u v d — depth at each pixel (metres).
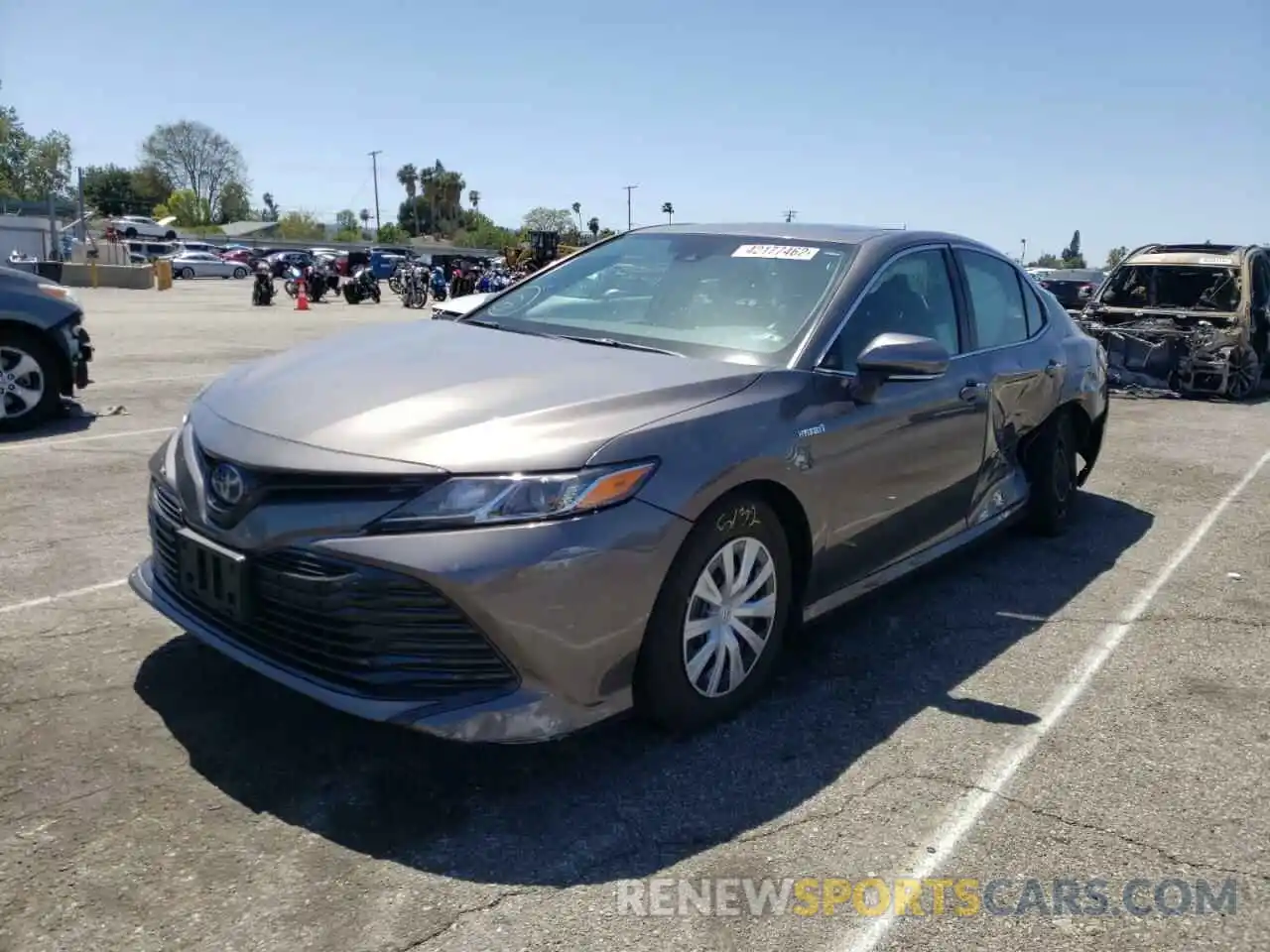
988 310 5.02
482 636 2.79
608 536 2.88
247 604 2.97
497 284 32.00
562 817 2.88
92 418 8.26
